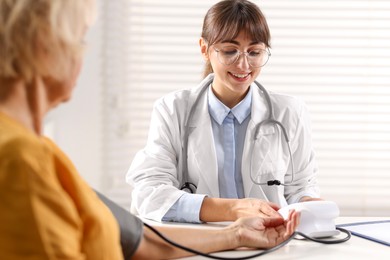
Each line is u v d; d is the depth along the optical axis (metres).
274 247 1.14
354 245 1.19
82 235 0.82
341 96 2.51
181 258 1.12
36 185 0.71
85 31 0.84
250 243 1.17
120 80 2.53
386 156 2.52
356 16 2.50
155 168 1.65
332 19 2.50
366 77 2.51
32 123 0.81
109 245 0.85
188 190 1.69
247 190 1.66
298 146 1.77
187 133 1.70
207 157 1.67
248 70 1.59
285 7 2.49
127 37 2.51
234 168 1.68
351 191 2.53
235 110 1.70
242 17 1.55
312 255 1.11
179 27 2.52
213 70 1.67
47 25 0.76
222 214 1.43
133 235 1.09
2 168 0.70
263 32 1.57
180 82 2.53
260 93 1.76
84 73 2.48
